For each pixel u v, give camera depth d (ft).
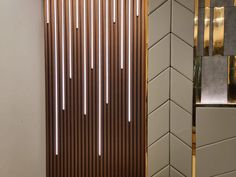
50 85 8.92
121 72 8.76
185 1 7.82
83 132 8.95
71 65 8.84
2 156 6.63
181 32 7.88
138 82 8.71
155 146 8.16
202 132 7.94
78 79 8.86
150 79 8.05
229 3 7.87
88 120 8.93
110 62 8.77
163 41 7.94
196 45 7.91
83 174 9.02
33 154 8.29
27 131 7.89
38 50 8.46
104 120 8.88
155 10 7.91
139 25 8.62
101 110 8.87
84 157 9.00
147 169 8.24
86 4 8.72
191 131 8.00
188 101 7.97
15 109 7.21
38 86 8.48
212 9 7.93
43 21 8.77
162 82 8.02
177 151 8.09
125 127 8.86
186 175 8.09
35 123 8.34
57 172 9.06
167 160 8.14
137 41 8.66
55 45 8.84
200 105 7.91
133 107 8.79
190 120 7.99
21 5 7.45
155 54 7.99
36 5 8.31
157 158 8.18
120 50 8.72
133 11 8.63
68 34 8.81
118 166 8.93
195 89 8.02
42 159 8.85
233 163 7.90
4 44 6.63
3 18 6.57
